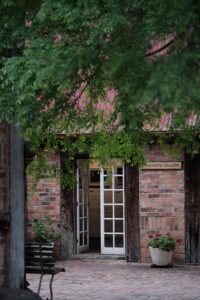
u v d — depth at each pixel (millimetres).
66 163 12914
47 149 11945
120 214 18203
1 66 8297
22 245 10492
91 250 19000
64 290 13602
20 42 8266
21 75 7043
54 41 7871
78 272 16141
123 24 6395
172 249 16953
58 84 6703
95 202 20328
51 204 18172
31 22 8383
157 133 11891
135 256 17750
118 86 6402
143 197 17688
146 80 5566
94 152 11711
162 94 5086
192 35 5957
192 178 17422
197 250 17328
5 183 10047
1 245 10016
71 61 6387
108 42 6598
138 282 14695
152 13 6402
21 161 10398
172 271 16375
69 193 18172
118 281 14828
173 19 6023
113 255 18125
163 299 12477
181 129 11297
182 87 5145
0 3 7129
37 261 11172
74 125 10375
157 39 6438
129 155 11852
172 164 17469
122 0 6672
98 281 14828
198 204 17391
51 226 18172
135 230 17750
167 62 5332
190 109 6074
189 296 12836
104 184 18234
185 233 17422
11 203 10172
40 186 18188
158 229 17578
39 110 7867
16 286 10281
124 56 5879
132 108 5809
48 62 6699
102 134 11508
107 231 18250
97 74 6883
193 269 16719
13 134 10156
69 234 18141
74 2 6430
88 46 6762
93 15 6879
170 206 17531
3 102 8133
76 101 9773
